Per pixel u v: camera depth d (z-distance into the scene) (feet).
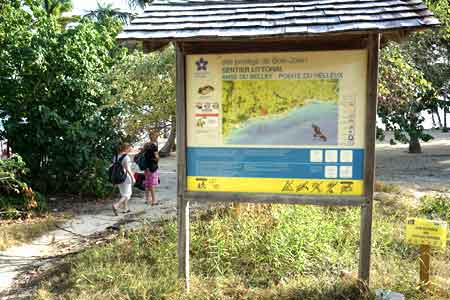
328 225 18.19
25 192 27.22
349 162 13.24
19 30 30.91
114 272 15.40
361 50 12.88
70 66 31.78
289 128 13.51
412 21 11.51
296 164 13.53
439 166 50.21
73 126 31.07
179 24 13.20
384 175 43.29
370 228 13.21
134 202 31.12
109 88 32.07
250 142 13.75
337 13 12.67
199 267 16.01
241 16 13.28
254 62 13.51
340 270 15.12
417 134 35.68
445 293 13.21
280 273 15.05
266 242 16.92
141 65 28.86
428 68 36.52
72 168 32.17
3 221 25.21
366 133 12.97
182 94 13.82
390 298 12.75
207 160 13.99
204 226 19.31
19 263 18.47
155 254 16.97
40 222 24.94
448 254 16.87
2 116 31.35
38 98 32.07
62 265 17.61
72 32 32.19
